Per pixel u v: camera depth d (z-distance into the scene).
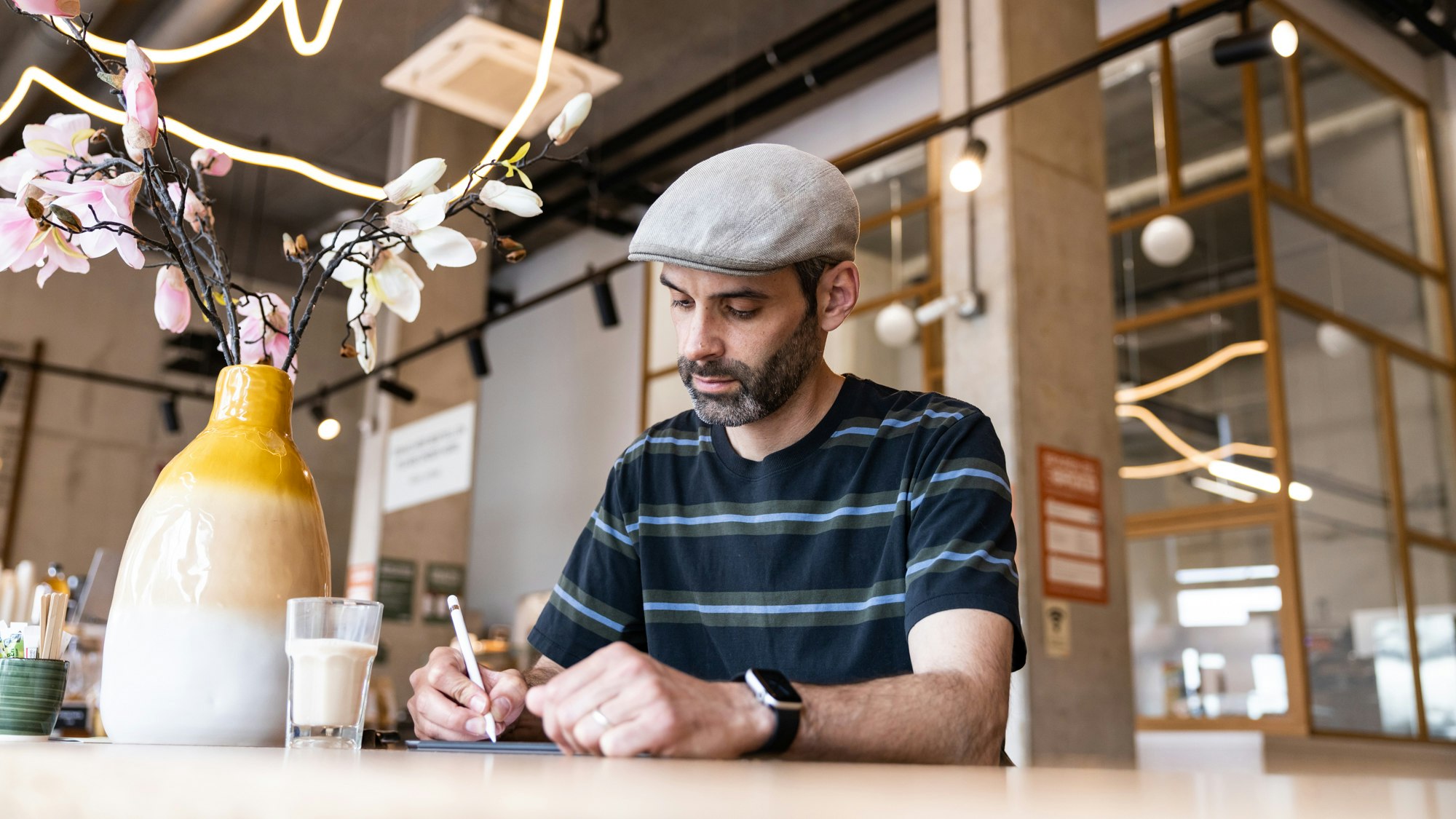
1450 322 7.90
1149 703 7.13
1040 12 4.81
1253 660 6.74
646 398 9.49
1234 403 7.01
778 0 7.17
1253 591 6.81
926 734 0.91
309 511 1.15
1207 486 7.10
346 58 7.68
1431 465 7.61
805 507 1.37
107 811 0.52
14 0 1.18
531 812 0.38
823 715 0.87
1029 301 4.34
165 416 9.12
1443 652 7.23
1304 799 0.44
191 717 1.05
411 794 0.40
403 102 8.23
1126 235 7.56
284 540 1.11
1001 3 4.66
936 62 7.80
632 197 9.17
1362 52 7.65
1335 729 6.56
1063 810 0.37
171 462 1.14
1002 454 1.30
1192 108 7.25
